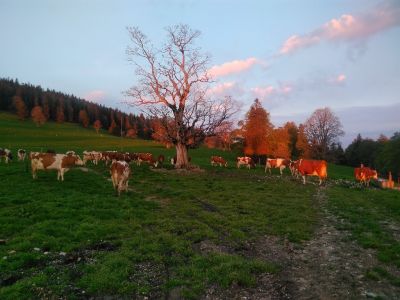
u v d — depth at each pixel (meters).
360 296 8.72
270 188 25.34
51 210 15.12
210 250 11.75
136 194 20.91
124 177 20.12
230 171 36.88
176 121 35.16
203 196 21.33
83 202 16.98
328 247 12.38
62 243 11.55
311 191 24.92
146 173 31.30
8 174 24.64
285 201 20.39
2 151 35.88
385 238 13.24
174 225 14.23
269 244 12.65
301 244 12.70
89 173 28.03
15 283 8.71
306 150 74.12
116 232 13.05
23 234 12.20
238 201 19.91
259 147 63.91
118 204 17.44
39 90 182.00
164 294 8.70
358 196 23.58
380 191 26.98
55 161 22.80
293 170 36.19
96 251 11.17
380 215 17.34
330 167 71.44
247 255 11.50
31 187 19.91
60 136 102.88
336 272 10.18
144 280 9.34
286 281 9.56
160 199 20.19
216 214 16.67
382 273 10.02
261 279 9.65
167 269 10.09
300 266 10.66
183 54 35.56
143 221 14.72
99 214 15.13
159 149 73.56
